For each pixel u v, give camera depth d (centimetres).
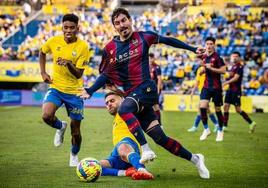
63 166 1717
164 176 1519
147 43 1427
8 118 3738
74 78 1703
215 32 5800
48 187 1352
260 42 5697
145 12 6216
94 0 6612
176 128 3209
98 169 1419
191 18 6025
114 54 1428
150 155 1343
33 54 5759
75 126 1712
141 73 1419
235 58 2966
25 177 1504
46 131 2909
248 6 6184
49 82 1708
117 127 1540
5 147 2238
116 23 1415
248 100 4806
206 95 2598
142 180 1439
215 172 1612
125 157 1486
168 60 5466
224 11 6122
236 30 5784
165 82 5372
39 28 6128
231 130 3153
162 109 4941
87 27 6062
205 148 2272
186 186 1360
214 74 2559
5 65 5484
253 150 2206
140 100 1397
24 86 5912
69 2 6562
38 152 2077
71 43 1683
